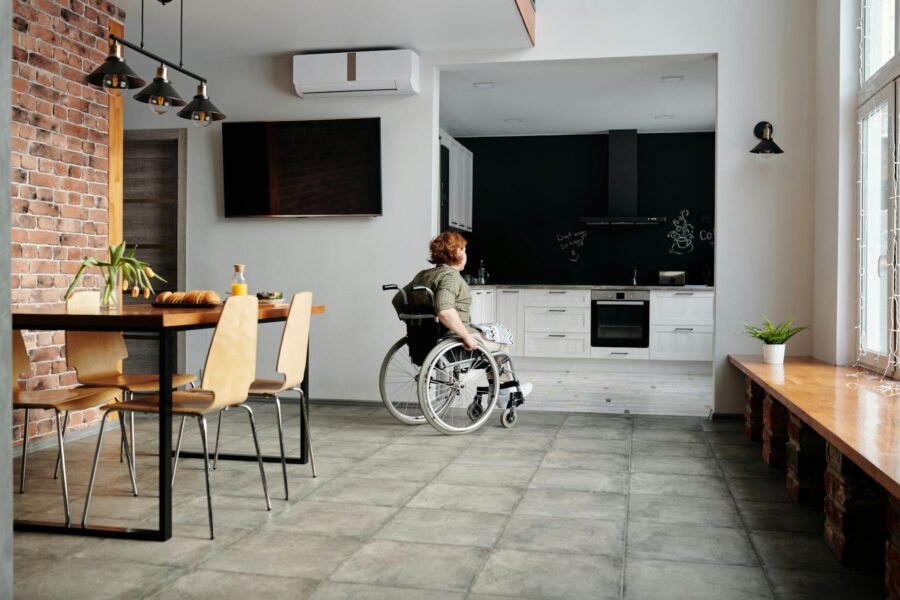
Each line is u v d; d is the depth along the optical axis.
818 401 3.08
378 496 3.29
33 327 2.71
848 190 4.46
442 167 7.57
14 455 4.00
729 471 3.77
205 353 6.00
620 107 7.40
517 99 7.08
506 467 3.83
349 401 5.77
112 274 3.44
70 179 4.40
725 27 5.12
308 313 3.54
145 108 5.99
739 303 5.16
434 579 2.36
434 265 5.34
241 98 5.84
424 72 5.56
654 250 8.80
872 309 4.18
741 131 5.12
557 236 9.02
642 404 5.94
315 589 2.28
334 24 4.93
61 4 4.30
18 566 2.45
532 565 2.48
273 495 3.29
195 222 5.96
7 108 0.94
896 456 2.06
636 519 2.98
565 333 8.43
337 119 5.65
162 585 2.30
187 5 4.60
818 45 4.95
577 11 5.30
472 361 4.79
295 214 5.74
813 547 2.66
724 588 2.29
